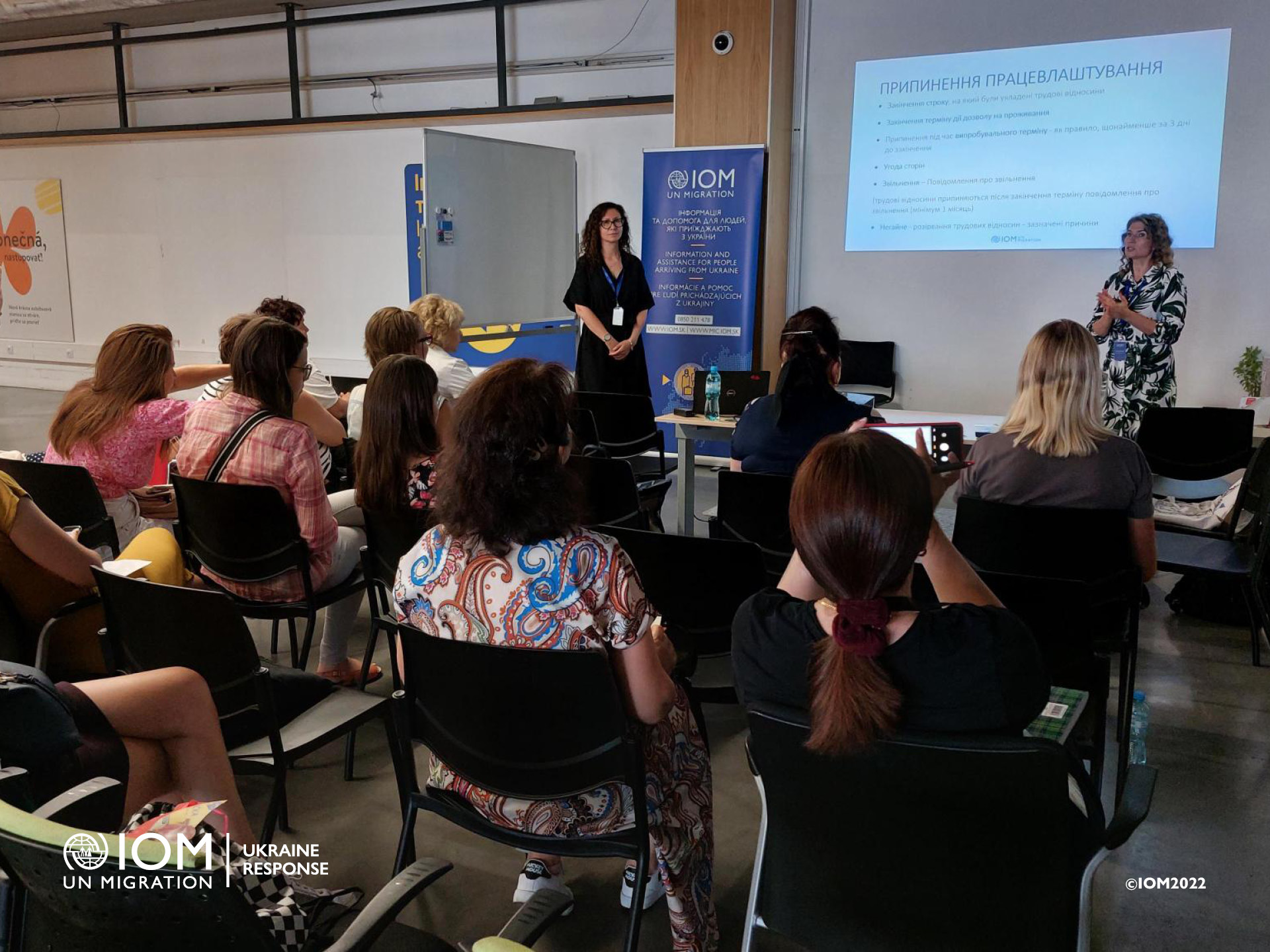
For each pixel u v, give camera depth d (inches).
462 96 321.7
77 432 121.7
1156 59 214.2
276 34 346.3
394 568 106.4
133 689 71.9
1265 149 208.4
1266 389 202.2
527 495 59.6
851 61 244.8
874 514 47.9
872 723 48.0
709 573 93.8
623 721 60.7
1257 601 125.5
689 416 168.9
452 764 66.2
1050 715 68.8
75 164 395.5
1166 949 78.5
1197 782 103.3
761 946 78.6
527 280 284.7
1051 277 232.8
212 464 110.4
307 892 63.2
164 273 387.2
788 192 258.4
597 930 80.3
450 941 79.7
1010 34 227.5
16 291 421.7
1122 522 96.8
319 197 348.8
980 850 50.7
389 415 100.3
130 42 369.4
